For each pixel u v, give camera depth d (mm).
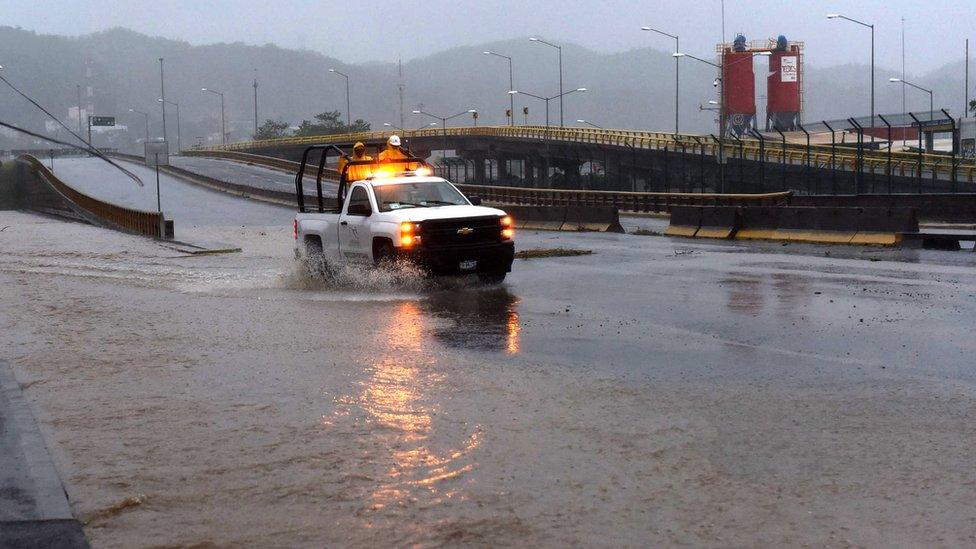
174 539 5270
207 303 16062
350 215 18781
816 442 7051
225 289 18406
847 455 6719
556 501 5832
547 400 8492
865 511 5613
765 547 5109
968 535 5223
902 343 10938
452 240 17578
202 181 90188
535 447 6984
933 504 5707
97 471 6492
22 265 25781
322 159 20719
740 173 62438
